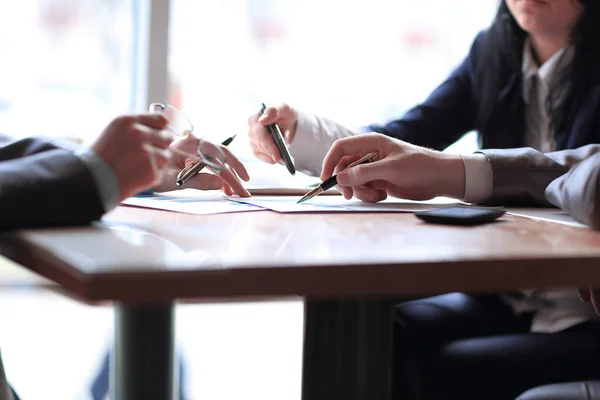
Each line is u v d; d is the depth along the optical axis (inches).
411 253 27.2
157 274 23.3
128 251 26.3
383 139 47.7
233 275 24.1
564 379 43.9
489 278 27.0
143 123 34.8
